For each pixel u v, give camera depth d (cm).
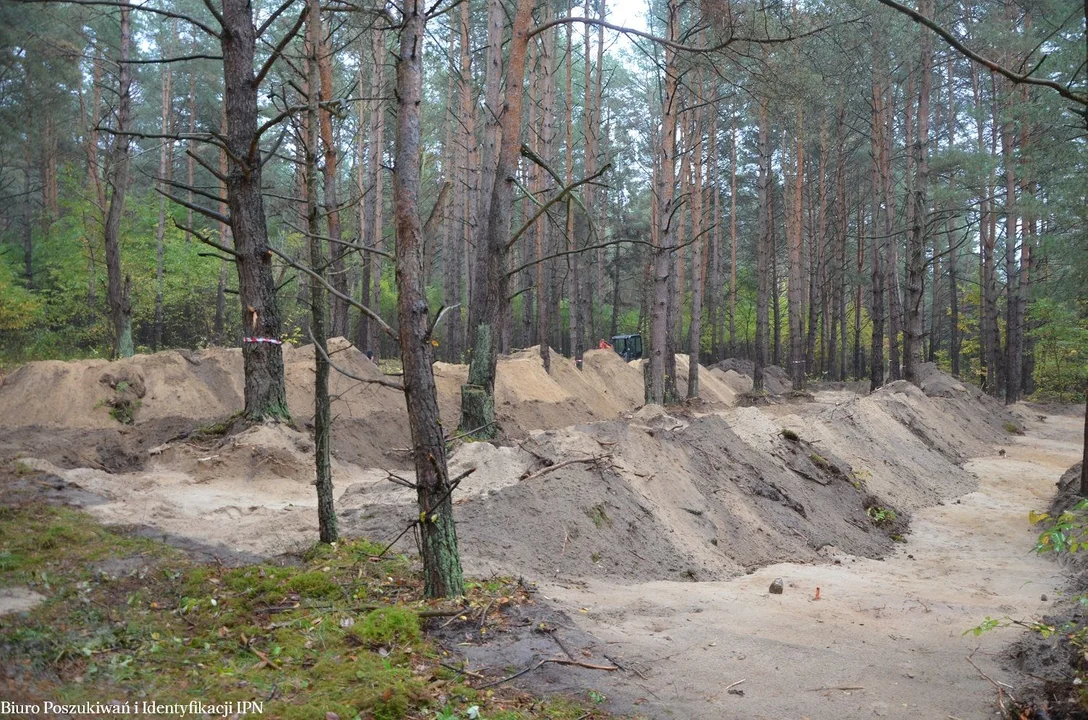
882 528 1198
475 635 540
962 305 4853
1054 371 3422
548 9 2361
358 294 3781
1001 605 756
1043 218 2755
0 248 3162
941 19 2567
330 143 1070
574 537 828
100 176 2741
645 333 3862
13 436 1257
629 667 523
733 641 602
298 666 480
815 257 4225
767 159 3028
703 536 957
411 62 596
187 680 454
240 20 1162
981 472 1767
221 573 636
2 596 536
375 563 677
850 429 1622
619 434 1062
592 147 2739
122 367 1561
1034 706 488
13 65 2197
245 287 1266
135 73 2402
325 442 725
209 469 1132
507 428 1808
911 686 534
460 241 3231
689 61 1295
